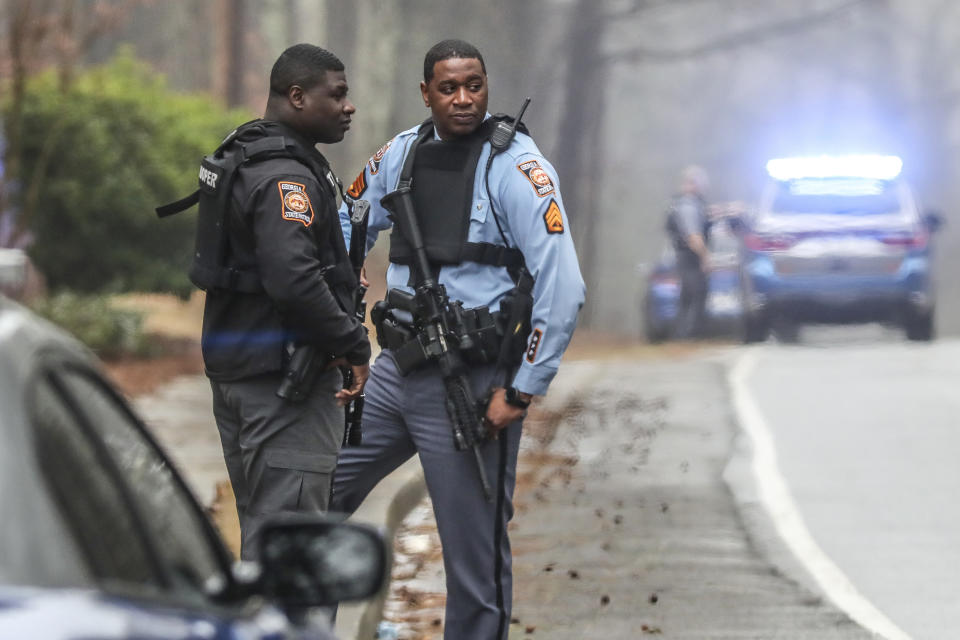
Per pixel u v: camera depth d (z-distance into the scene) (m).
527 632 26.31
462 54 19.52
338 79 19.11
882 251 77.06
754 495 38.91
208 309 19.11
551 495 38.94
